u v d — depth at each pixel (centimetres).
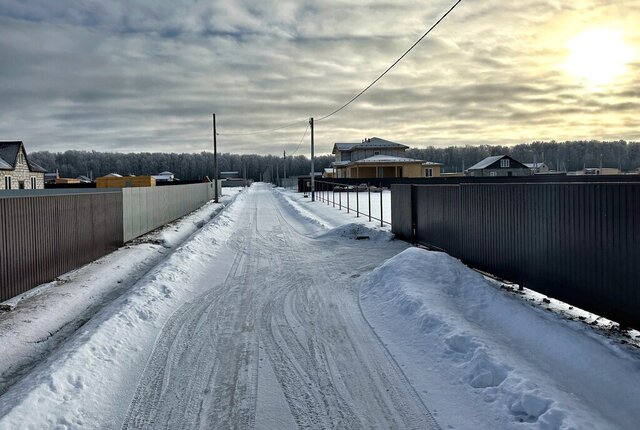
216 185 4872
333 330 727
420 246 1441
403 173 6406
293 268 1219
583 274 695
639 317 594
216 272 1189
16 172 4847
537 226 812
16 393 498
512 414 451
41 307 901
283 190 7719
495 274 966
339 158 7975
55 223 1177
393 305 816
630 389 484
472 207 1070
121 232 1748
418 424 453
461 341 608
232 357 627
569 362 554
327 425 456
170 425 459
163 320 789
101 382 540
